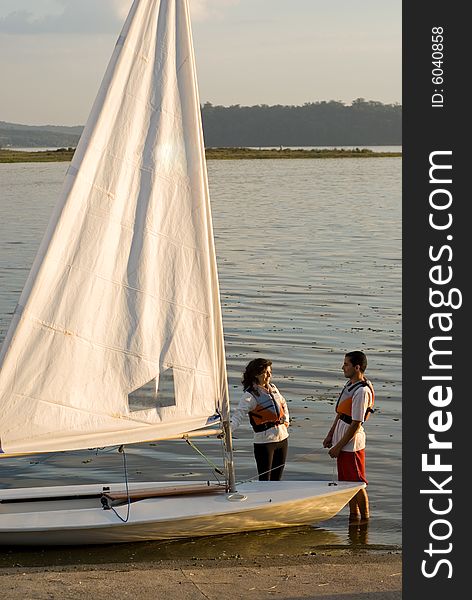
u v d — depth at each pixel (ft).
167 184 61.57
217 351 62.85
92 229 60.23
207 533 62.39
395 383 103.04
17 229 284.82
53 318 59.36
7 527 58.70
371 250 234.17
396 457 78.69
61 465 78.89
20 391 58.80
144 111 61.16
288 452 81.30
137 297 61.21
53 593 44.80
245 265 204.23
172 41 61.46
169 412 61.87
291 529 64.28
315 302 155.94
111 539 60.44
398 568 51.06
